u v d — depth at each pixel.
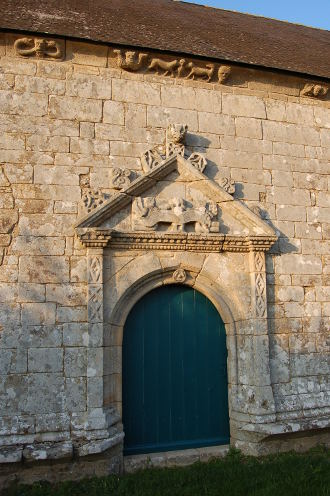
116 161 5.80
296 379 6.00
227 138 6.37
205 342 6.02
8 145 5.46
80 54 5.90
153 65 6.11
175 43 6.39
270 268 6.19
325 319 6.33
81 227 5.35
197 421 5.85
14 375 5.03
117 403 5.37
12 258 5.25
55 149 5.60
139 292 5.72
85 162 5.68
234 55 6.50
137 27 6.77
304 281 6.32
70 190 5.55
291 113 6.79
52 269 5.32
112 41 5.77
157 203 5.81
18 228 5.32
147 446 5.62
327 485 4.64
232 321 5.96
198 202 6.00
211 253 5.98
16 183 5.41
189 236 5.75
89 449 4.86
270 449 5.67
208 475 4.95
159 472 5.10
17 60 5.69
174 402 5.80
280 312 6.11
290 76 6.68
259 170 6.43
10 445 4.80
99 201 5.58
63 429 5.00
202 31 7.57
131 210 5.72
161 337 5.87
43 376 5.09
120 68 6.06
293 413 5.79
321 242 6.54
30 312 5.18
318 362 6.16
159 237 5.66
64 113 5.72
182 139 6.01
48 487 4.74
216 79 6.46
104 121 5.85
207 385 5.95
